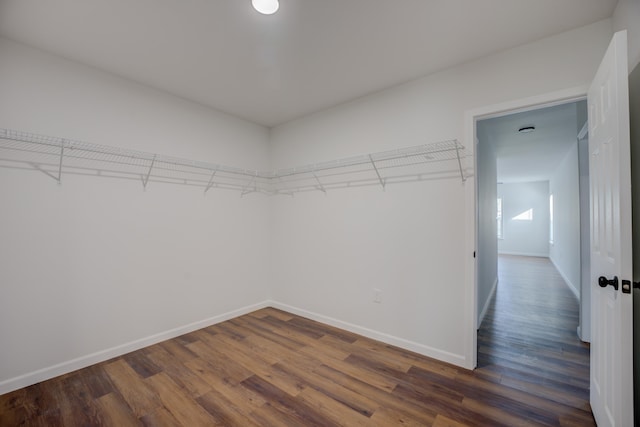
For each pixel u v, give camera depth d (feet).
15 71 6.67
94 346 7.74
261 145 12.46
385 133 9.13
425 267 8.27
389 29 6.29
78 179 7.55
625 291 4.21
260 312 11.90
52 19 5.91
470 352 7.44
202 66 7.82
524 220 32.35
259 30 6.32
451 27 6.23
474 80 7.53
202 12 5.74
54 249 7.16
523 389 6.57
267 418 5.65
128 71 8.05
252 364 7.69
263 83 8.79
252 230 12.01
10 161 6.59
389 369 7.45
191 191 9.96
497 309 12.53
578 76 6.24
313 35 6.51
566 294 15.03
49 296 7.07
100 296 7.88
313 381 6.90
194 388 6.62
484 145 12.05
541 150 16.84
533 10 5.69
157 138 9.11
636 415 4.91
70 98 7.44
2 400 6.18
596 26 6.07
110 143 8.09
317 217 10.97
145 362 7.79
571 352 8.43
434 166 8.16
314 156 11.09
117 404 6.07
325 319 10.63
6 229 6.53
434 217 8.14
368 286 9.46
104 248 7.98
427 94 8.30
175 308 9.46
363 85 8.91
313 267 11.07
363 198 9.64
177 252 9.55
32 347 6.82
